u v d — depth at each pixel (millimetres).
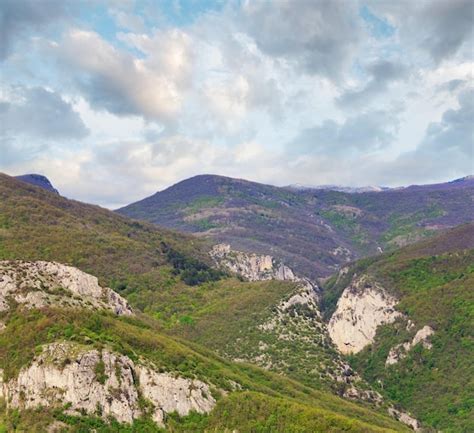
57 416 124625
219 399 148875
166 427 133500
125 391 133375
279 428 144625
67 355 132375
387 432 154875
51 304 153625
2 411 128125
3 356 136625
